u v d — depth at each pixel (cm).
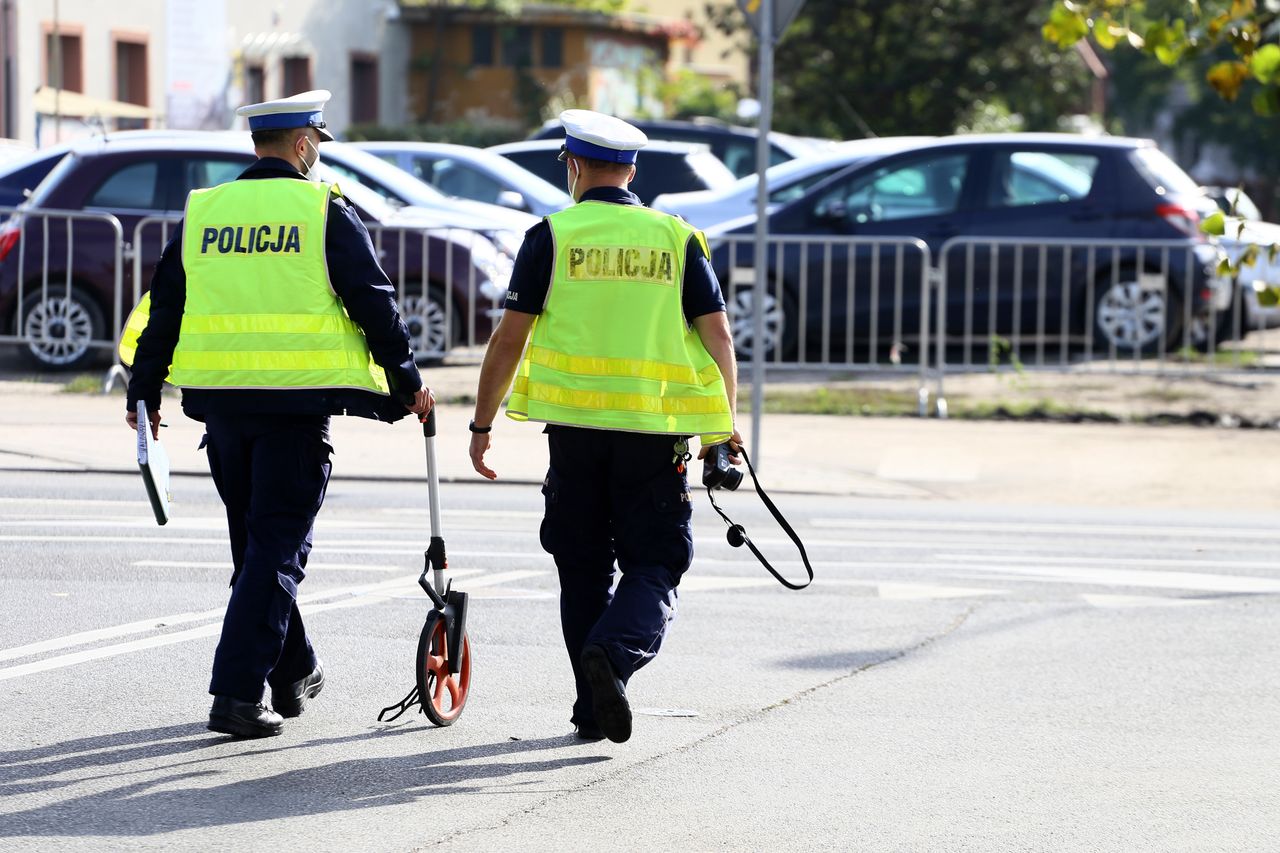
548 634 1984
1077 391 4209
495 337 1520
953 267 4500
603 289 1491
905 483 3222
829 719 1672
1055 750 1587
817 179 4694
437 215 4419
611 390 1473
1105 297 4522
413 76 12306
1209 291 4459
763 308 3250
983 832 1354
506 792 1420
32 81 8656
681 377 1495
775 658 1911
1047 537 2723
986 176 4562
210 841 1280
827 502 3031
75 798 1371
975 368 4319
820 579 2344
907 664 1897
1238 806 1433
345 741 1552
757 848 1302
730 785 1457
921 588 2297
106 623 1961
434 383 4078
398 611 2069
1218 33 1380
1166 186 4569
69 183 4259
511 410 1502
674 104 12888
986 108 10688
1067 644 2002
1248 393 4219
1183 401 4122
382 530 2608
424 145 5212
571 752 1538
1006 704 1741
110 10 9169
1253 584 2359
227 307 1529
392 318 1528
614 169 1542
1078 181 4562
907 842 1327
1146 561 2522
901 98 10575
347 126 11400
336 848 1273
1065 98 10694
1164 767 1541
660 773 1485
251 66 10356
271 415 1528
